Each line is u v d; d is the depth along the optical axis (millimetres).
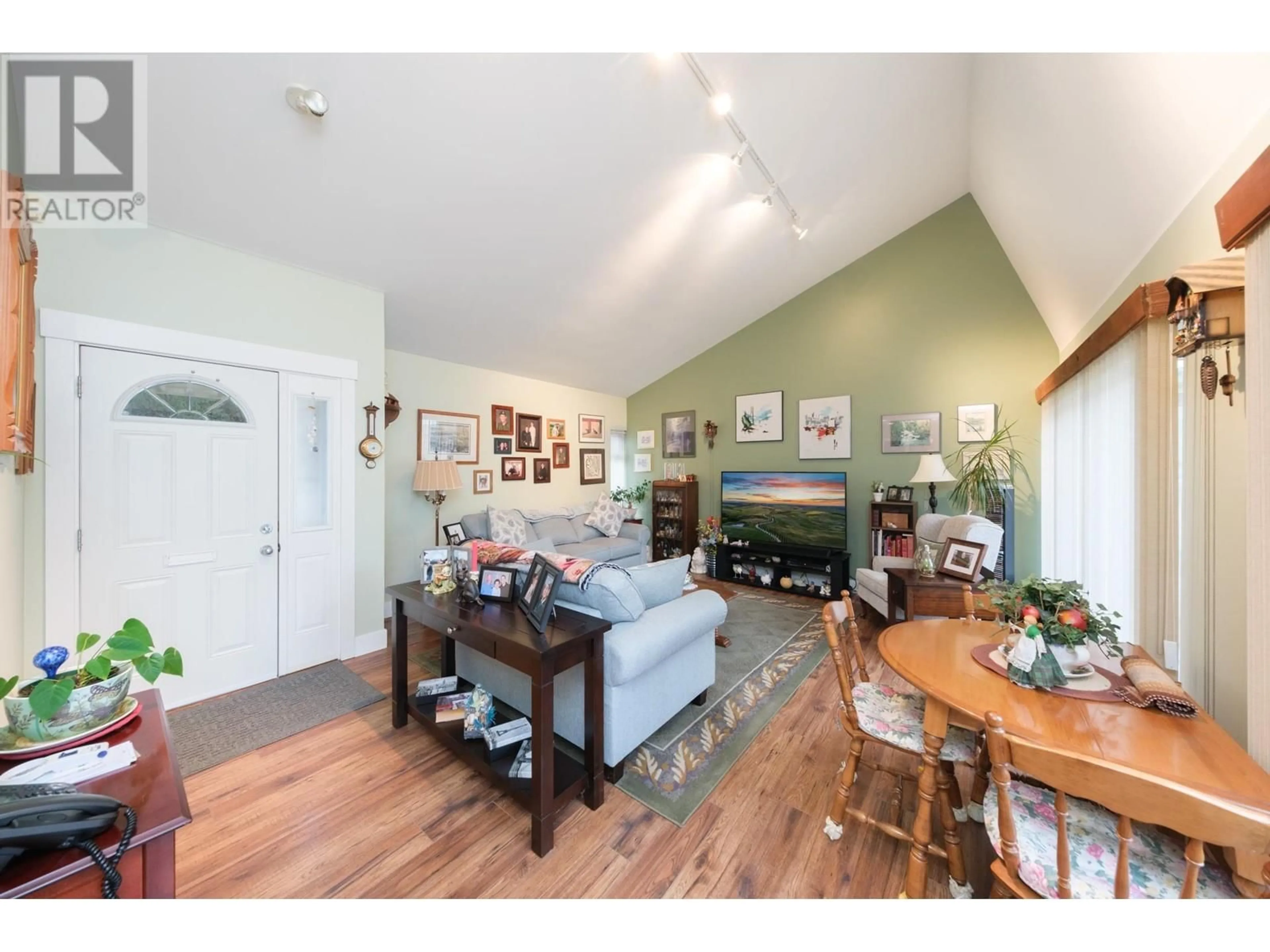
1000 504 3938
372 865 1430
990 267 4203
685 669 2277
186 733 2162
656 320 4883
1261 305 1051
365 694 2557
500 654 1620
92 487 2146
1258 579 1051
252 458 2648
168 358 2348
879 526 4500
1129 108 1620
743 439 5613
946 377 4395
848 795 1552
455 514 4645
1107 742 1057
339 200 2447
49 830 657
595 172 2768
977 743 1525
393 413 3926
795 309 5227
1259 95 1218
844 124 3047
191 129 1927
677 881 1379
